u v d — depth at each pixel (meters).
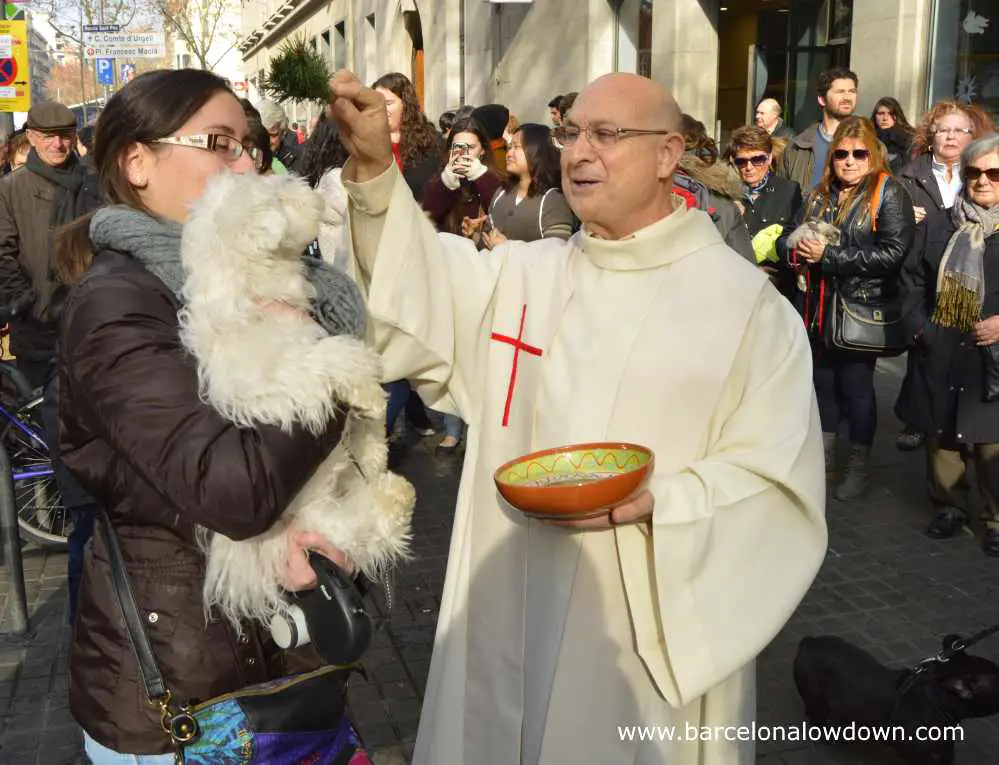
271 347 1.43
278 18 32.28
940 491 4.86
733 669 1.89
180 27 27.09
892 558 4.62
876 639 3.88
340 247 2.19
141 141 1.61
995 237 4.43
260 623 1.65
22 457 4.82
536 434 2.11
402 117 5.57
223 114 1.65
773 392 1.98
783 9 10.04
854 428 5.32
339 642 1.55
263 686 1.62
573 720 2.01
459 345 2.20
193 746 1.57
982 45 7.84
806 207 5.36
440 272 2.11
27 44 9.95
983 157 4.40
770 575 1.93
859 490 5.33
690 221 2.07
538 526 2.07
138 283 1.51
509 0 10.38
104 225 1.55
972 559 4.60
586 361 2.06
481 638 2.14
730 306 2.00
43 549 4.91
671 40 10.78
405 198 2.01
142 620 1.58
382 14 20.78
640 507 1.79
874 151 5.01
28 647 3.91
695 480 1.88
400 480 1.75
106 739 1.59
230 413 1.43
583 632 2.02
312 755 1.68
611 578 2.00
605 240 2.09
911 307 4.84
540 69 13.48
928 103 8.28
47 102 4.70
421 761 2.19
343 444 1.66
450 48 16.53
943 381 4.64
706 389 1.98
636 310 2.05
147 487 1.57
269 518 1.45
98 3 26.14
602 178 2.01
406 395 5.49
